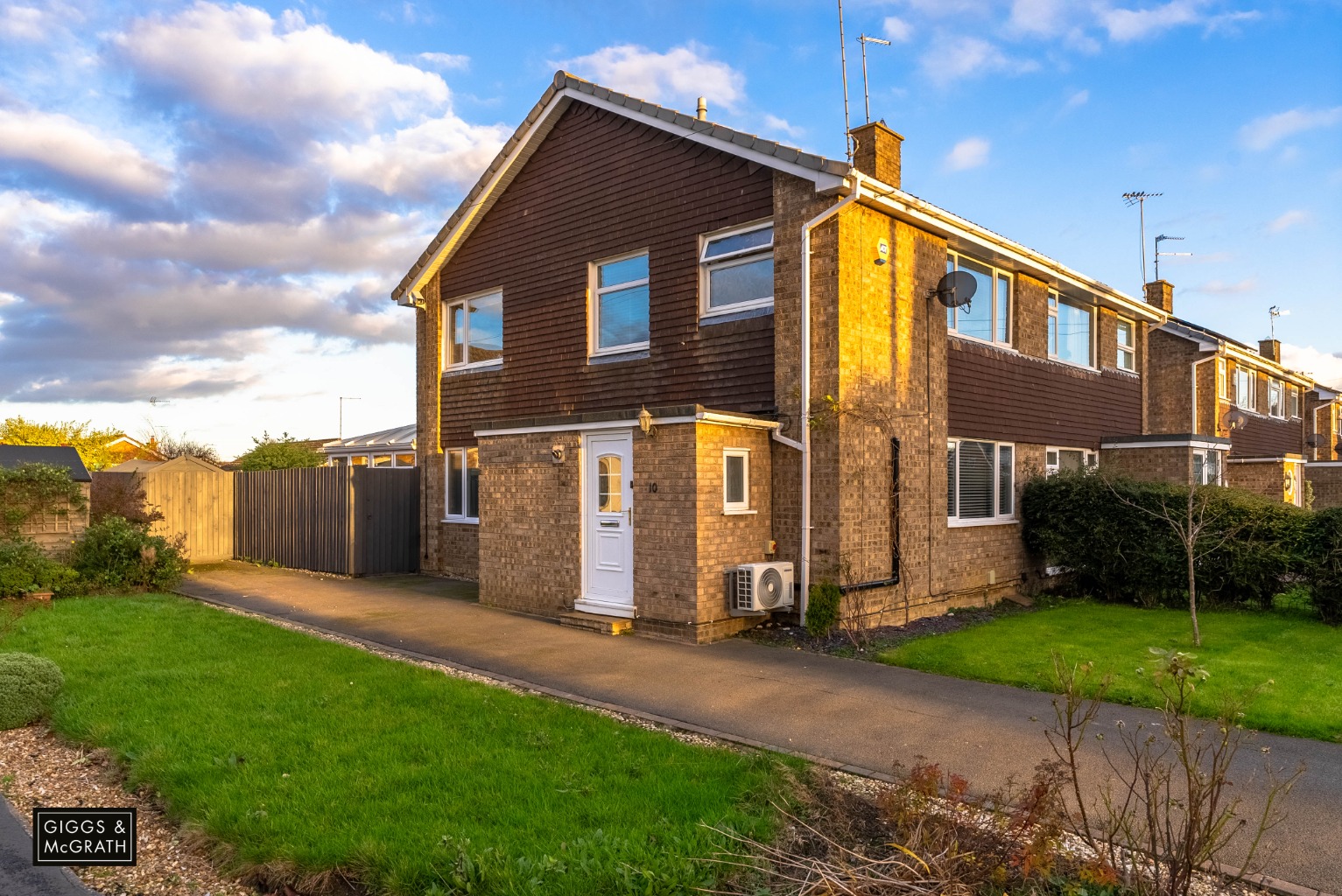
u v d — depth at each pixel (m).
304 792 5.06
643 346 13.22
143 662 8.33
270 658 8.53
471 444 16.28
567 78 13.88
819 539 10.82
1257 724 7.00
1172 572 13.08
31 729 6.86
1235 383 25.67
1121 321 19.00
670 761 5.66
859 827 4.84
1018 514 14.84
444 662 8.95
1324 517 11.86
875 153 12.55
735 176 11.89
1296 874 4.38
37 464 14.25
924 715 7.12
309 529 17.67
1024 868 3.91
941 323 12.67
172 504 18.97
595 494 11.38
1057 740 6.49
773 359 11.41
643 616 10.59
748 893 4.04
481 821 4.70
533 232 14.98
